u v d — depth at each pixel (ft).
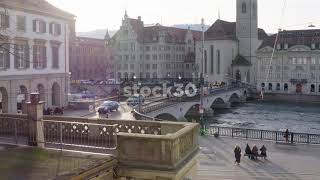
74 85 358.02
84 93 315.17
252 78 510.99
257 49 498.28
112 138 50.14
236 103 424.46
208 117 316.40
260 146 147.64
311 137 181.98
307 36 467.11
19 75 179.83
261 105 405.18
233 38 522.47
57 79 209.77
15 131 50.01
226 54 506.07
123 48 506.89
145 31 508.94
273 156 132.36
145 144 38.37
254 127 265.34
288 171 113.19
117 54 511.40
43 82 197.26
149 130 49.14
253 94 460.55
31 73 188.03
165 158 37.91
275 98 452.35
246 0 527.40
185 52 533.96
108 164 37.99
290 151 140.36
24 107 69.87
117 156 39.40
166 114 235.40
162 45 489.26
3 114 54.03
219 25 528.63
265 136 179.73
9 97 174.40
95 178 36.42
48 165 39.40
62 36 213.87
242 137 167.73
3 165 39.65
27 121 50.85
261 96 440.45
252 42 529.86
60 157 42.47
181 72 527.81
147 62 497.46
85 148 46.96
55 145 48.91
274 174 109.91
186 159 41.16
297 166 118.83
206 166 117.80
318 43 454.81
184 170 40.57
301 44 461.78
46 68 199.82
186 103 264.11
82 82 381.81
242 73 510.17
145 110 204.13
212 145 149.38
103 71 515.50
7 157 42.75
